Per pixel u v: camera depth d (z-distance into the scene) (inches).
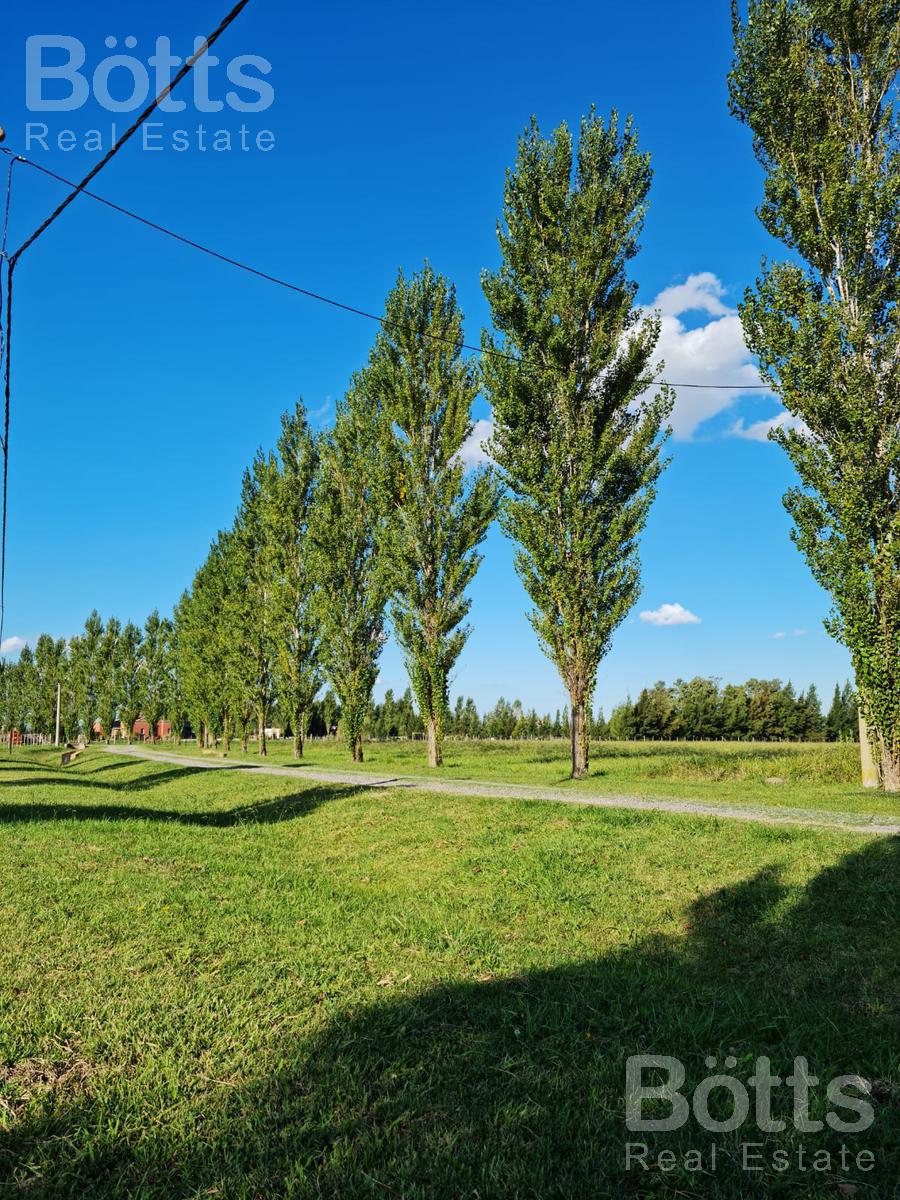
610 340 902.4
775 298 721.6
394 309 1173.7
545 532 901.2
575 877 368.2
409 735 3924.7
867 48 732.7
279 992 217.2
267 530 1653.5
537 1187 125.3
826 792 661.3
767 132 756.0
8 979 224.2
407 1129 143.2
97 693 3002.0
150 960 243.9
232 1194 123.5
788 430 719.7
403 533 1163.9
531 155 914.1
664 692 3720.5
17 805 662.5
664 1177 129.5
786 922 289.1
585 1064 170.9
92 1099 154.0
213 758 1695.4
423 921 309.3
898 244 698.2
